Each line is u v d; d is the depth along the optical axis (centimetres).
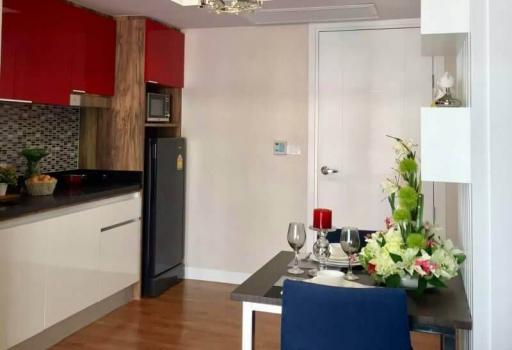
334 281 185
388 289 160
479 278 171
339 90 427
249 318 187
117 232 375
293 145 440
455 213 338
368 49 419
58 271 310
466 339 217
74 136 419
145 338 330
